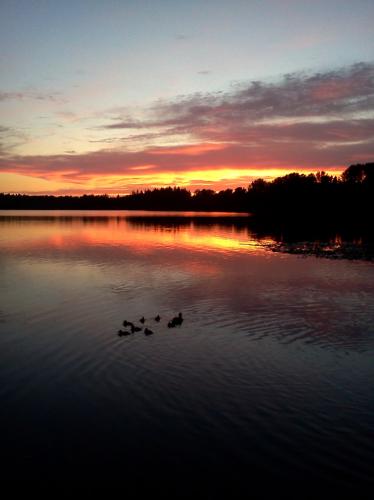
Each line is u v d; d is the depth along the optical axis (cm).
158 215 17088
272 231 7900
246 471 970
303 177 16488
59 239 6134
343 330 1895
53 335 1847
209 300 2430
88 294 2584
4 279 3053
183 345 1712
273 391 1327
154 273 3294
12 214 18112
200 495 899
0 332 1889
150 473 966
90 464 998
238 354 1619
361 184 14125
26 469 982
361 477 948
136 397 1292
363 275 3225
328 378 1415
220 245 5406
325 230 8144
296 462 998
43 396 1306
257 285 2848
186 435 1102
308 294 2573
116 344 1727
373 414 1195
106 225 9706
